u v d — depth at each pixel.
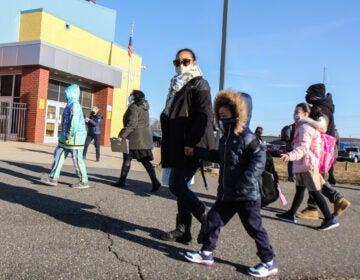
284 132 8.27
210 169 10.88
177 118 4.02
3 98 19.61
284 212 6.18
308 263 3.83
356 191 9.50
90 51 23.48
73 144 6.70
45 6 23.05
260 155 3.45
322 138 5.45
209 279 3.28
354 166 27.27
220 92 3.62
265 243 3.46
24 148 14.87
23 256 3.45
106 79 22.31
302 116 5.51
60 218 4.75
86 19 26.28
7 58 18.62
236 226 5.01
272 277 3.42
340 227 5.46
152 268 3.40
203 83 4.06
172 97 4.17
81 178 6.82
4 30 20.66
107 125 23.11
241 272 3.48
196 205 4.02
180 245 4.07
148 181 8.38
